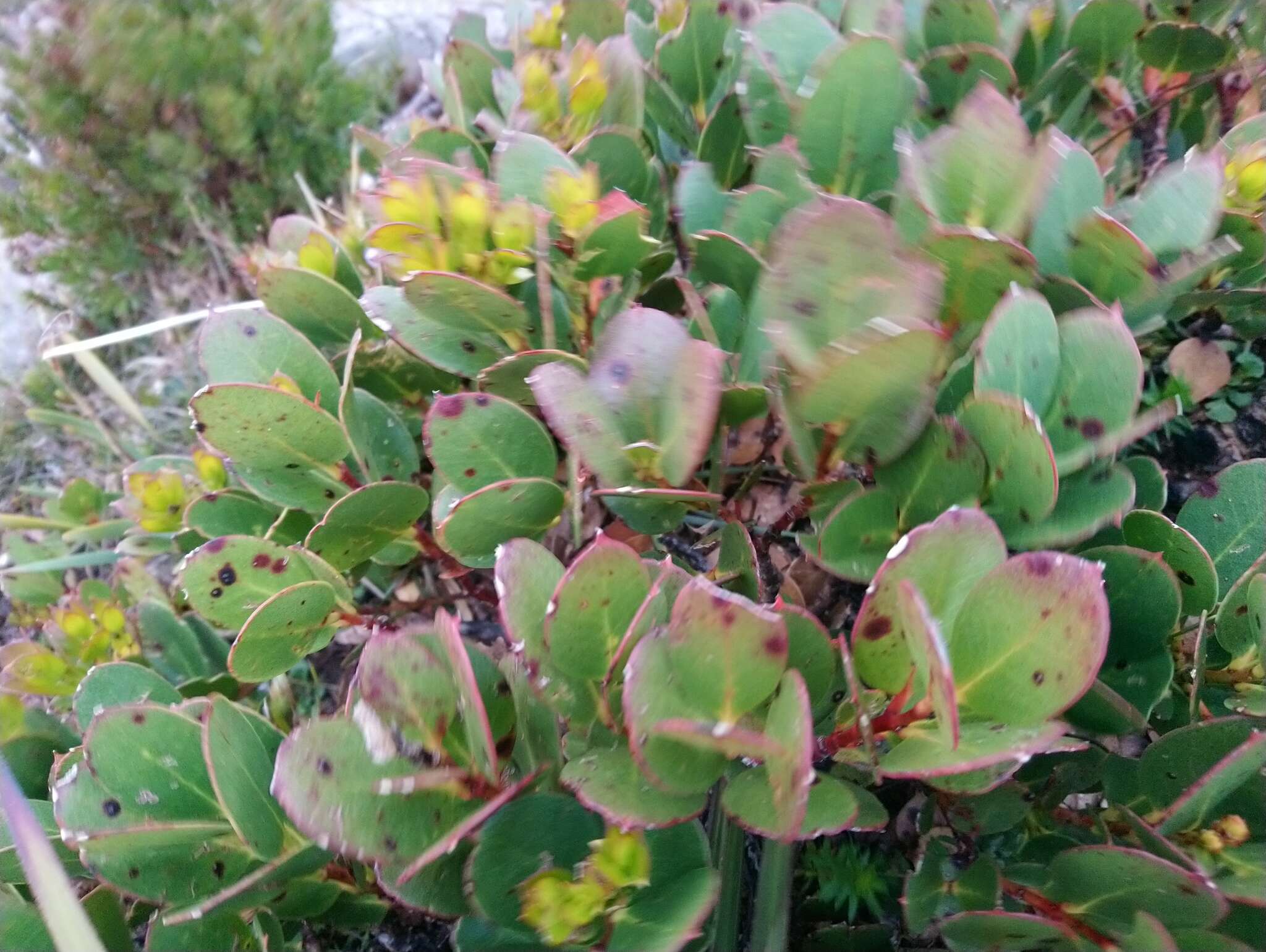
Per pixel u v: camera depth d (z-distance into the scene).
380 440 0.27
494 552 0.23
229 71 0.52
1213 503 0.23
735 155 0.29
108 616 0.29
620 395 0.20
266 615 0.22
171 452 0.46
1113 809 0.21
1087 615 0.15
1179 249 0.21
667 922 0.17
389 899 0.23
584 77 0.26
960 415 0.19
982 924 0.18
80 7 0.51
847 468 0.25
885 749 0.18
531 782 0.18
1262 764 0.18
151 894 0.20
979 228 0.21
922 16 0.28
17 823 0.17
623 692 0.16
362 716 0.17
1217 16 0.31
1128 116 0.32
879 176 0.24
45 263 0.53
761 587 0.22
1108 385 0.19
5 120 0.61
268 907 0.21
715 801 0.25
